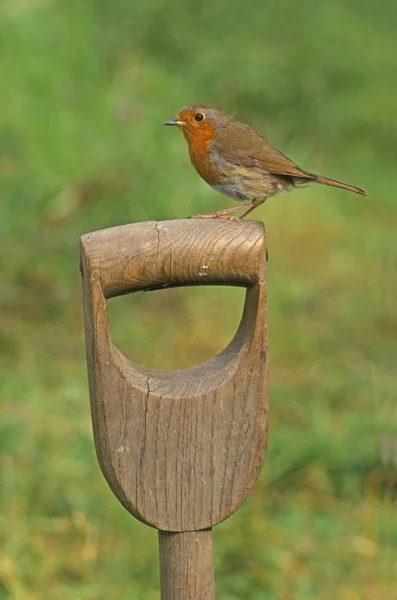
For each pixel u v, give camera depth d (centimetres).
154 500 453
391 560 868
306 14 2045
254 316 446
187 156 1401
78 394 1020
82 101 1480
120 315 1217
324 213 1534
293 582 838
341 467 969
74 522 863
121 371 440
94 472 905
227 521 871
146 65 1733
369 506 924
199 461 452
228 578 830
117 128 1442
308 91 1883
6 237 1239
